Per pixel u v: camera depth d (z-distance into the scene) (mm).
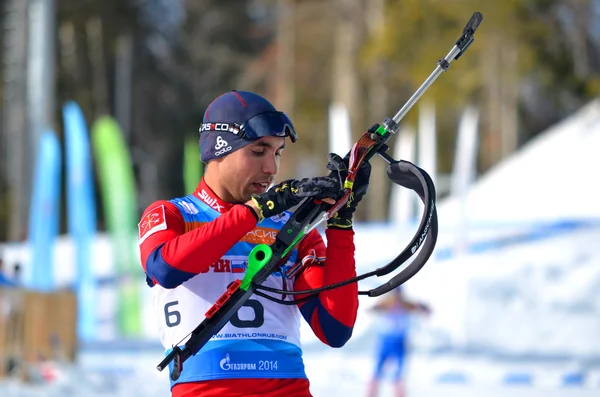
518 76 105625
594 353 58062
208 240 9969
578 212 63594
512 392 43562
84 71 132000
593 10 105250
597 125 71000
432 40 100438
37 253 59000
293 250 11258
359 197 10859
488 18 98875
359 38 106375
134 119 146875
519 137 127188
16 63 80375
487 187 68562
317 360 57219
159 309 10883
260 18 149250
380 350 38062
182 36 149250
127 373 49031
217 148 10875
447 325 60312
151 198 147500
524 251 61156
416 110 103250
